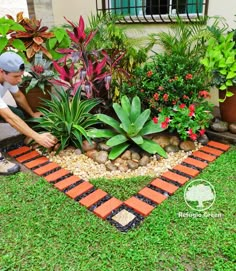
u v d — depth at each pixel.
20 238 1.47
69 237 1.47
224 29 2.70
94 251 1.38
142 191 1.82
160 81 2.40
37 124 2.55
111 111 2.80
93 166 2.12
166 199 1.74
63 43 2.83
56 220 1.59
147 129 2.31
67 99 2.38
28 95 2.68
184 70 2.44
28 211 1.66
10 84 2.19
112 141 2.17
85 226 1.54
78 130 2.29
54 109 2.38
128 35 3.48
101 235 1.47
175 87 2.36
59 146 2.31
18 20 2.79
